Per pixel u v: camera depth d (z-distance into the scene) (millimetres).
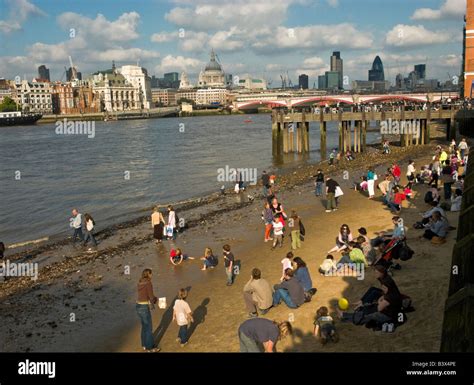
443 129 80000
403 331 12039
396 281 15281
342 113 62719
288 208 30406
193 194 42406
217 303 16156
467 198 12195
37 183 54719
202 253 22547
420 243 18641
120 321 15742
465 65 72438
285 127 68250
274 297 14961
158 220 25078
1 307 17438
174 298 17109
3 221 35500
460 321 5688
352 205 29172
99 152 92312
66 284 19625
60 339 14516
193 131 149250
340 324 13000
